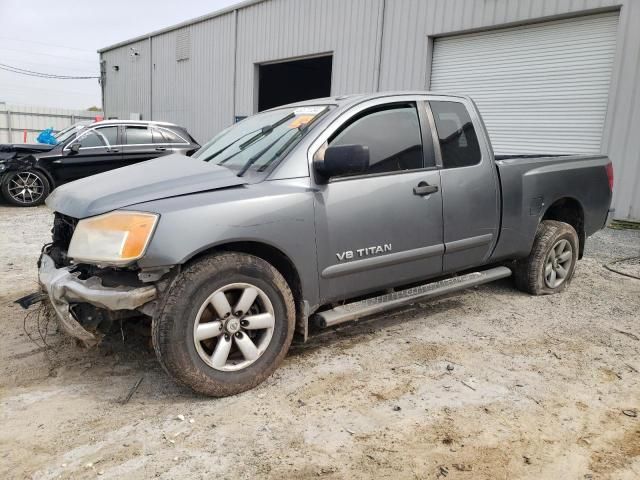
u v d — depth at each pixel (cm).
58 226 356
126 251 286
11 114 2423
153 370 354
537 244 504
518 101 1104
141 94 2528
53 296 312
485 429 288
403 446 272
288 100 2372
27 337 404
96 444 272
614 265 641
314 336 413
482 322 447
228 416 299
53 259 346
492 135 1159
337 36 1463
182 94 2217
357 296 383
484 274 463
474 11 1134
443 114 429
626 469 257
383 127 390
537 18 1030
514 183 461
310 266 344
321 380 342
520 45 1087
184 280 298
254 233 317
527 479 248
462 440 278
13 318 444
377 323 443
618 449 272
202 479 246
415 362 370
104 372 351
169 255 290
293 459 261
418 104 415
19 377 343
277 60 1695
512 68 1106
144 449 268
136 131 1198
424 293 410
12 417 297
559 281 531
